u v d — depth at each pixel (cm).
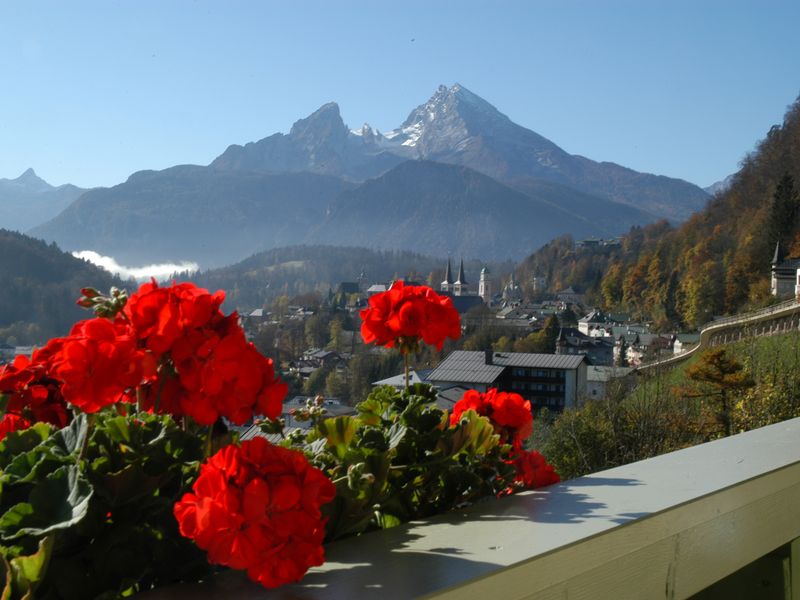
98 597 91
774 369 1703
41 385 130
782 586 184
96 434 111
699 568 149
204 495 92
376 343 176
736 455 188
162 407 118
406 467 140
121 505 103
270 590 94
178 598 92
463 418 157
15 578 85
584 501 141
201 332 111
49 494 92
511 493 172
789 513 184
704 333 4547
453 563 103
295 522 91
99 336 107
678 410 1831
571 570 115
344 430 140
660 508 135
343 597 91
